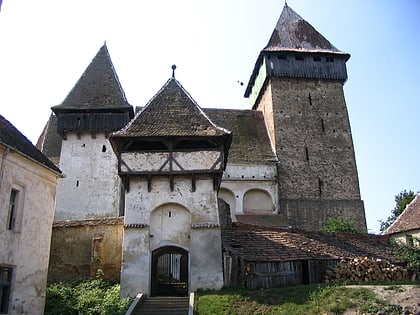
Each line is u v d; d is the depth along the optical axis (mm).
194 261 17812
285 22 44375
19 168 16234
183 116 20500
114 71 36375
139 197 18812
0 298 14828
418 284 15555
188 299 16578
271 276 18141
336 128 39375
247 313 14523
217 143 19406
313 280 18625
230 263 18031
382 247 22281
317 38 43125
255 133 39562
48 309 17625
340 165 38000
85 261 21938
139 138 19047
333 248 20688
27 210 16547
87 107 33562
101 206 32344
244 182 35188
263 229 22047
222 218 21250
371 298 14000
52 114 38844
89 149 33594
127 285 17516
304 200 36188
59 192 32531
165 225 18656
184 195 18781
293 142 38188
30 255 16578
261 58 41844
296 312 13984
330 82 41156
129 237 18172
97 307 16828
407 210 30859
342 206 36500
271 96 39875
